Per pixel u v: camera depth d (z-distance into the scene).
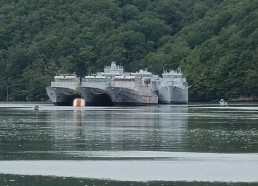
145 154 122.62
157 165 111.50
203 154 122.56
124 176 102.75
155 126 180.12
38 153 123.69
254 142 139.00
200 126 178.12
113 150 127.69
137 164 112.38
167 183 97.94
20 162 113.75
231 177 102.06
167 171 106.62
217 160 116.00
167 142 140.00
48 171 106.12
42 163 112.88
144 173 105.00
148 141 141.88
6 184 96.88
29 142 140.00
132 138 148.12
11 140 143.62
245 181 99.25
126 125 184.88
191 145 134.75
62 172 105.38
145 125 184.12
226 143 137.62
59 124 189.12
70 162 114.00
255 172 105.75
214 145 134.50
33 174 103.81
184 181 99.31
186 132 160.62
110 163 113.25
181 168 109.00
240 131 161.38
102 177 102.00
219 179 100.62
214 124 184.25
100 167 109.75
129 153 123.94
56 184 97.06
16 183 97.56
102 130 167.75
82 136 152.25
